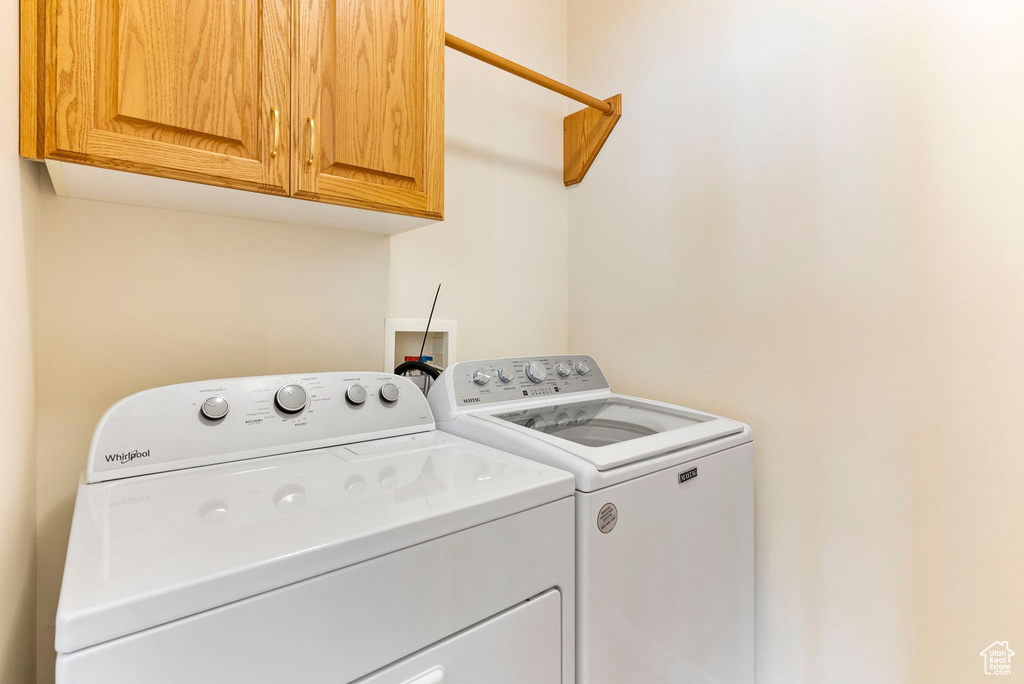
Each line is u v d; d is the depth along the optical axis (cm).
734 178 153
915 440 119
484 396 137
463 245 175
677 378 167
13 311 72
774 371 144
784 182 142
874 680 125
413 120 118
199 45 89
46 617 103
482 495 78
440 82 123
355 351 149
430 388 148
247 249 130
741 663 132
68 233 106
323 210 116
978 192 110
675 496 110
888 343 123
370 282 152
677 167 168
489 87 182
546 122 200
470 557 74
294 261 138
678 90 168
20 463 80
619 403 157
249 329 130
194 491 80
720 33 157
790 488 140
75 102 77
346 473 90
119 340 112
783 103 142
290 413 107
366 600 64
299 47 100
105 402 111
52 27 76
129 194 101
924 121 117
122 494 79
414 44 118
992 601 109
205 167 89
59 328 106
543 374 154
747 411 149
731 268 154
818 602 134
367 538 64
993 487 109
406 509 72
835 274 132
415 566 68
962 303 112
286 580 58
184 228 121
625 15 185
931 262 116
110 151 80
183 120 87
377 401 120
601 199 194
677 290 168
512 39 188
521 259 192
